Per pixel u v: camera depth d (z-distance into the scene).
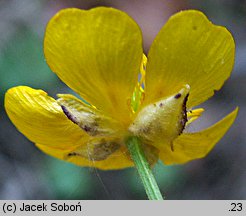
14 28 0.18
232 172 0.18
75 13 0.08
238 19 0.19
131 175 0.16
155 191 0.08
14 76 0.16
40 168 0.17
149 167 0.08
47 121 0.09
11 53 0.17
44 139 0.09
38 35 0.17
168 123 0.08
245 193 0.17
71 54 0.08
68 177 0.16
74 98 0.08
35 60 0.16
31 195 0.16
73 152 0.09
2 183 0.17
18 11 0.18
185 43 0.08
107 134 0.09
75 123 0.08
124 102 0.08
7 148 0.17
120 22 0.08
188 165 0.17
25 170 0.17
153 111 0.08
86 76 0.08
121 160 0.09
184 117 0.08
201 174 0.17
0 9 0.18
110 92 0.08
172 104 0.08
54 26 0.08
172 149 0.08
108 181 0.16
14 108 0.09
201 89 0.08
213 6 0.19
